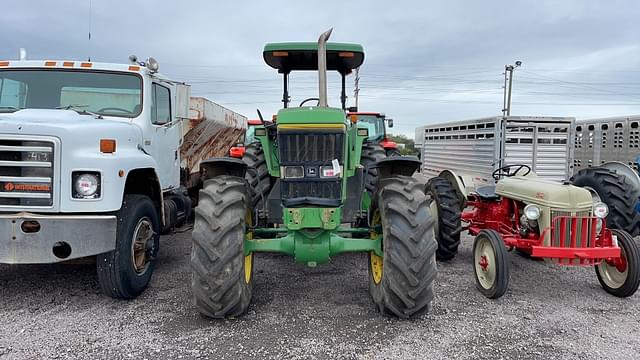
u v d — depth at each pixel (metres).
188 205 6.73
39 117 4.18
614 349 3.39
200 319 3.91
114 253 4.14
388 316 3.97
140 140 4.95
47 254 3.76
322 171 3.84
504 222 5.47
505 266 4.31
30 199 3.83
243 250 3.78
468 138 9.80
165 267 5.52
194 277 3.66
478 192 5.98
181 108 5.41
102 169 3.94
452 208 5.73
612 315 4.06
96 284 4.81
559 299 4.48
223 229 3.64
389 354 3.29
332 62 5.45
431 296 3.75
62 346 3.40
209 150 8.60
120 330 3.68
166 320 3.89
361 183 4.52
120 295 4.27
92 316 3.97
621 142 8.55
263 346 3.41
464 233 7.86
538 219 4.64
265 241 4.02
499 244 4.39
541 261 5.93
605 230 4.48
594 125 9.32
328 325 3.79
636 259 4.34
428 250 3.67
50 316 3.96
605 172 5.61
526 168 6.11
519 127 8.67
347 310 4.11
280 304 4.27
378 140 8.97
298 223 3.73
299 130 3.80
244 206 3.88
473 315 4.03
